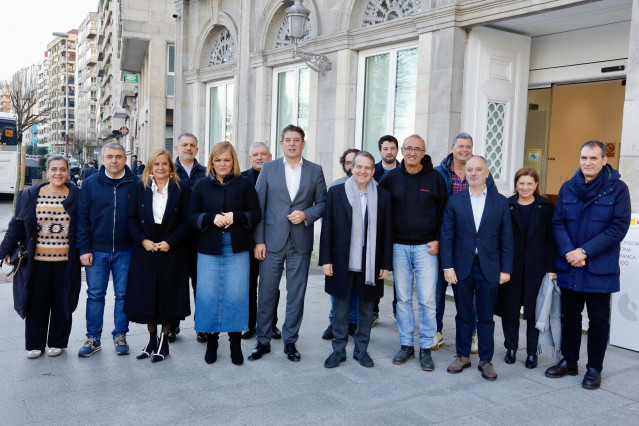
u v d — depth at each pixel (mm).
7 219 16859
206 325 4539
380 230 4645
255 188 4895
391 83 8883
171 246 4555
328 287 4719
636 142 5246
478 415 3762
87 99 104125
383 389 4199
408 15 8539
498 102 7609
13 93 35062
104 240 4723
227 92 13531
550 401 4023
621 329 5199
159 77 24172
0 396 3879
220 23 13273
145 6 23844
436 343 5188
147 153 24562
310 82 10219
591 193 4281
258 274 5406
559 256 4465
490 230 4492
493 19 6895
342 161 5609
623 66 6824
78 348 4961
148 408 3752
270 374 4465
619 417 3771
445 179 5207
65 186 4758
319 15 10031
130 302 4590
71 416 3592
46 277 4645
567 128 9203
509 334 4801
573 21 6898
